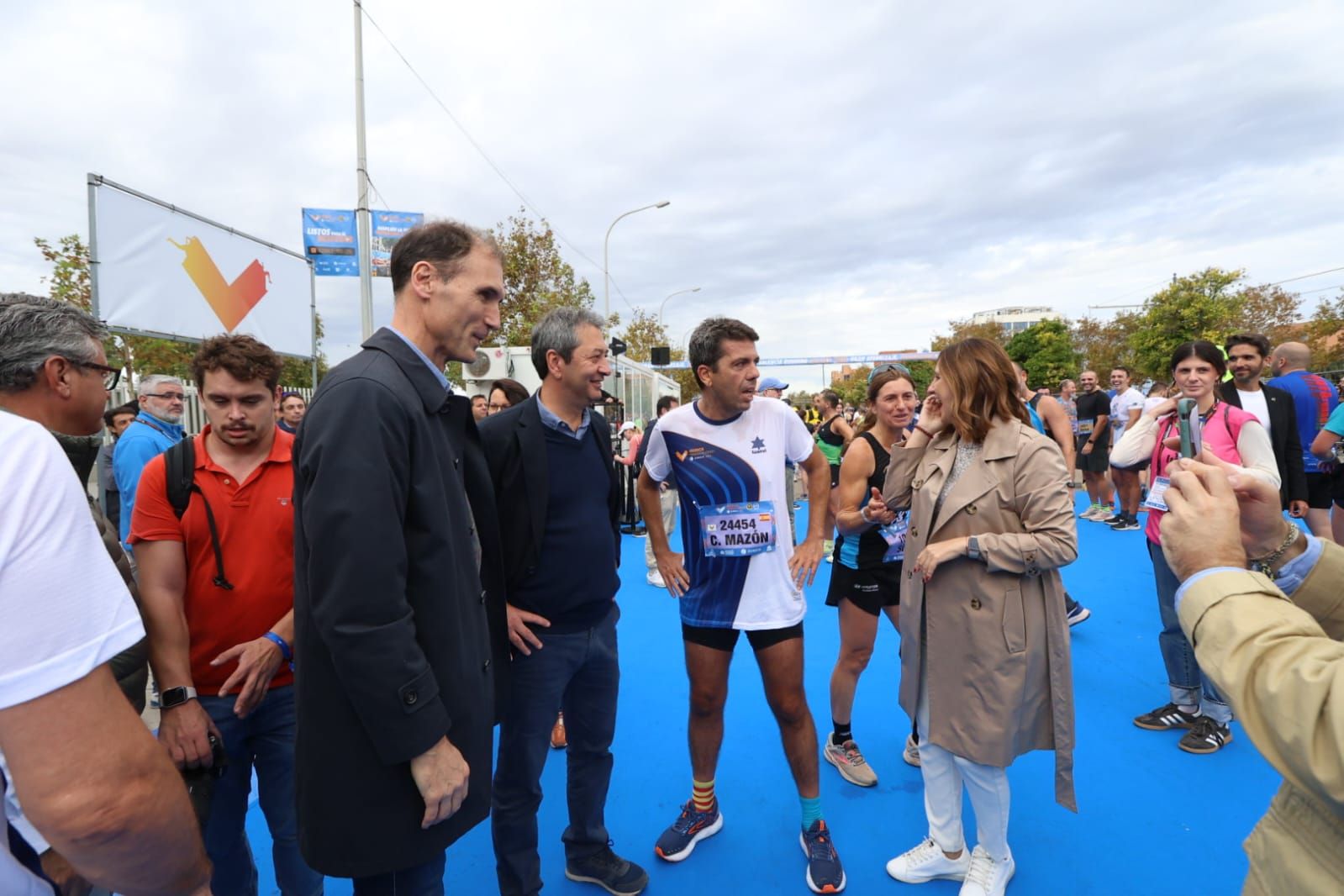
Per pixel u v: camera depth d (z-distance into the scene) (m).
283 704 1.93
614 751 3.17
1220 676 0.84
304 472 1.26
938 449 2.16
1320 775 0.72
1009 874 2.13
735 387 2.21
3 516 0.72
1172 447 1.09
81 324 1.42
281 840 1.98
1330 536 4.51
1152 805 2.59
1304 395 4.48
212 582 1.88
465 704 1.41
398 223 10.29
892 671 3.98
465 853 2.51
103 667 0.78
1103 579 5.62
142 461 3.45
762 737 3.24
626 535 8.55
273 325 6.97
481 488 1.74
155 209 5.45
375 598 1.20
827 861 2.25
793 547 2.38
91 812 0.74
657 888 2.27
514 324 18.56
